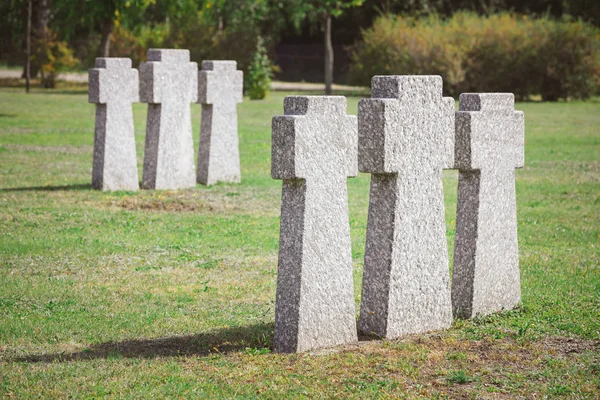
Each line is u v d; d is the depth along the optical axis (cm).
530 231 1447
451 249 1331
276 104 4634
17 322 891
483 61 5084
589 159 2489
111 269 1153
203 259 1225
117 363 757
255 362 756
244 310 959
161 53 1836
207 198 1770
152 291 1039
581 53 4994
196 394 674
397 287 826
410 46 5112
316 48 7275
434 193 849
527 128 3419
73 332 865
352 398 665
